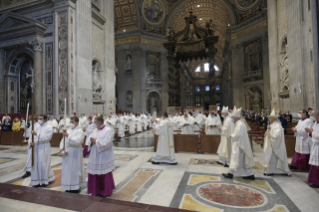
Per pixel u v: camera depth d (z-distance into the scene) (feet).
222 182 15.88
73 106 43.45
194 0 96.99
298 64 34.73
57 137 32.81
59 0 43.75
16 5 47.85
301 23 33.01
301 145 18.25
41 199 9.57
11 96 51.75
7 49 50.44
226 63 113.91
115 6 94.68
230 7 90.02
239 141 16.10
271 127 17.24
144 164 21.49
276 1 48.49
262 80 78.95
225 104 131.34
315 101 28.43
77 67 44.39
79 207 8.77
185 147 27.22
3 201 9.36
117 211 8.41
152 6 98.84
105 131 12.73
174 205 12.14
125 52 98.78
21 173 18.86
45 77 45.65
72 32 44.04
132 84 97.45
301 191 13.99
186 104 156.87
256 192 13.89
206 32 67.97
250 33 83.25
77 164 13.93
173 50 72.38
